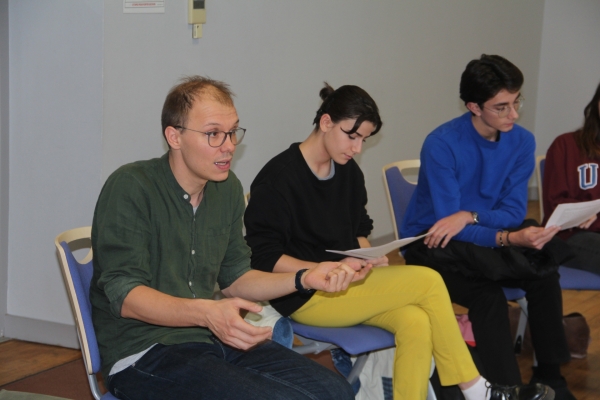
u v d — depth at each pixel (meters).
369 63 4.18
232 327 1.43
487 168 2.51
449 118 5.18
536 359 2.54
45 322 2.92
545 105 6.67
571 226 2.38
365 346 1.89
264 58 3.36
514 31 6.00
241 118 3.28
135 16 2.73
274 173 2.05
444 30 4.92
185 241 1.65
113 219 1.57
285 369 1.58
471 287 2.29
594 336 3.26
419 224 2.55
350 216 2.22
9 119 2.82
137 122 2.81
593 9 6.30
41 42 2.71
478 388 2.03
